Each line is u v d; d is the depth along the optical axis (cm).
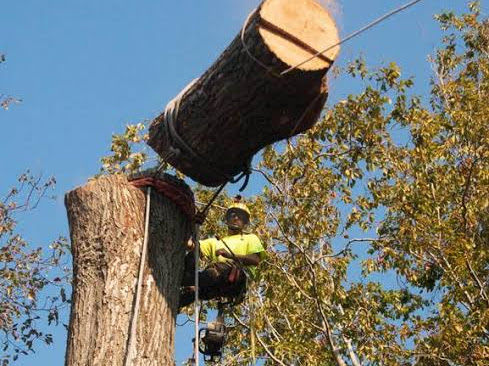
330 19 455
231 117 471
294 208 1329
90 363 438
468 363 1287
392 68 1321
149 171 514
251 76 446
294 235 1349
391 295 1409
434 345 1295
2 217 988
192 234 548
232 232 668
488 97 1562
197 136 490
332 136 1324
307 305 1409
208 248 649
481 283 1418
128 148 1275
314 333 1419
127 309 457
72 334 454
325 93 468
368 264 1406
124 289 463
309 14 450
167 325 466
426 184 1396
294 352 1320
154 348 450
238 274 608
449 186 1469
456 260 1350
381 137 1316
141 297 464
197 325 512
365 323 1359
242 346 1417
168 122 499
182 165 507
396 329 1368
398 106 1354
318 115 482
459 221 1470
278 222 1338
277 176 1339
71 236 495
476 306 1338
